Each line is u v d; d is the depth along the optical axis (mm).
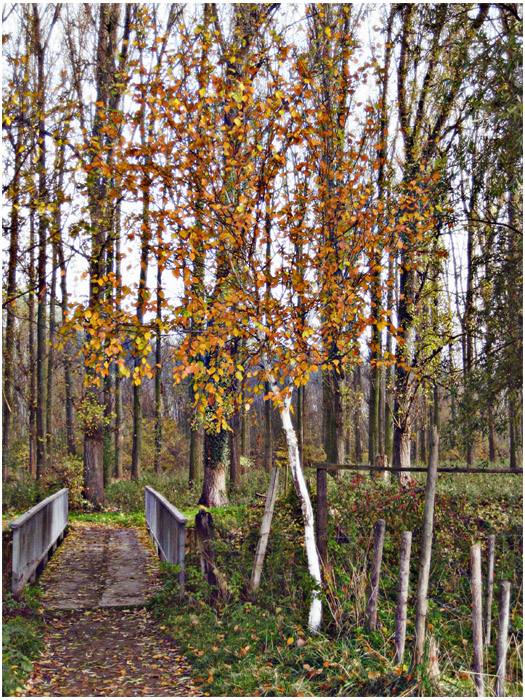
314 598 6129
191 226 6945
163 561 9883
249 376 7414
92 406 16688
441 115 11914
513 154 8070
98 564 10227
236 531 9070
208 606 6809
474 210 9391
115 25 15727
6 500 14938
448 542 7719
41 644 5957
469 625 6184
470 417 8484
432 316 12094
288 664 5461
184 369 6688
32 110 8078
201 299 6961
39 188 8359
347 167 7594
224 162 7293
